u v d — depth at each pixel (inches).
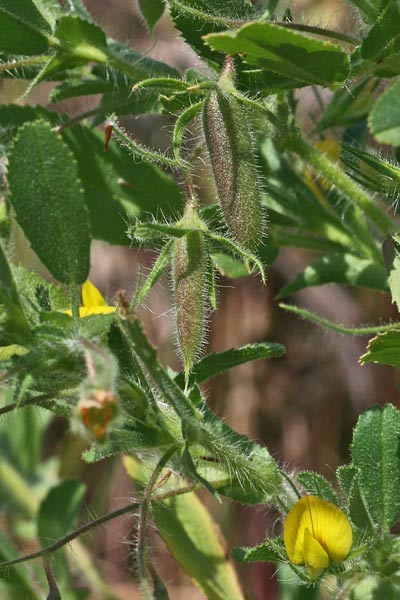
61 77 11.2
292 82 9.9
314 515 9.5
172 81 9.7
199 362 9.9
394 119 8.4
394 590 10.2
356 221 11.6
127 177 11.9
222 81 9.6
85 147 11.9
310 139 11.9
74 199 9.0
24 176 9.0
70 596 12.4
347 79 9.8
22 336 8.9
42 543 12.4
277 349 9.9
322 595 11.6
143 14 11.0
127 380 9.3
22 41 10.6
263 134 11.4
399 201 10.1
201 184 12.0
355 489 9.6
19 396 8.7
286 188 11.8
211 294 9.5
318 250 12.0
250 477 9.8
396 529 10.9
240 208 9.5
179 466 9.7
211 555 11.1
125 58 11.1
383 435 10.1
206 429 9.6
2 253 8.9
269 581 13.6
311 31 9.8
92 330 8.9
